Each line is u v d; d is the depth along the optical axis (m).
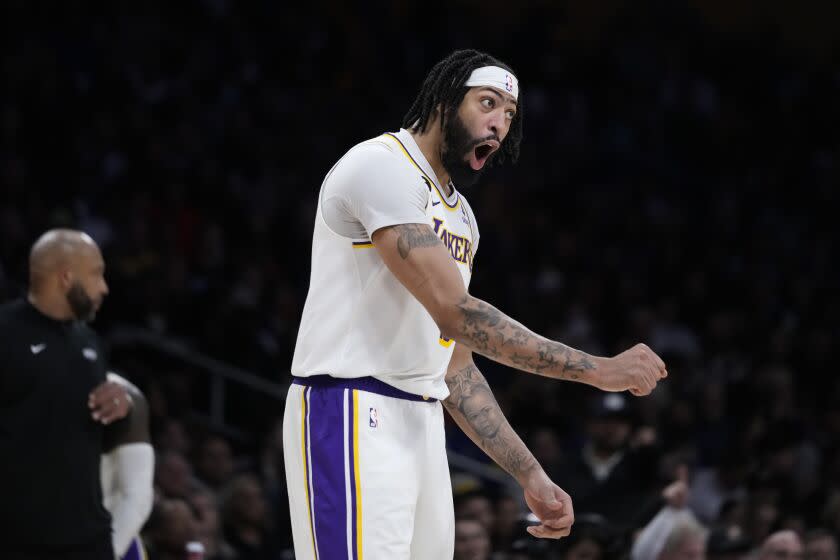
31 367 8.74
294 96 31.47
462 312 6.88
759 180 36.47
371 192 6.99
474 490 14.75
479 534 12.95
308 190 29.09
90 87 27.80
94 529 8.86
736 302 30.78
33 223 23.25
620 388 6.91
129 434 9.60
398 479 7.02
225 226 26.23
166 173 26.58
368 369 7.09
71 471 8.77
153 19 30.14
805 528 19.84
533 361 6.87
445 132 7.32
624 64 37.56
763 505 18.28
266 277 24.94
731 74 39.09
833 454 23.25
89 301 9.11
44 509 8.62
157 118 28.25
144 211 25.28
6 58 27.02
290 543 15.66
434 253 6.92
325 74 32.59
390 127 32.34
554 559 12.62
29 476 8.61
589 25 38.75
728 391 24.94
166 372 19.81
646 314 27.95
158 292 22.03
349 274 7.19
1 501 8.55
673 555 13.49
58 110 26.62
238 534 15.59
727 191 35.75
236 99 29.83
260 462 19.19
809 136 38.06
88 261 9.09
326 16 34.16
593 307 28.55
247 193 27.66
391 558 6.93
